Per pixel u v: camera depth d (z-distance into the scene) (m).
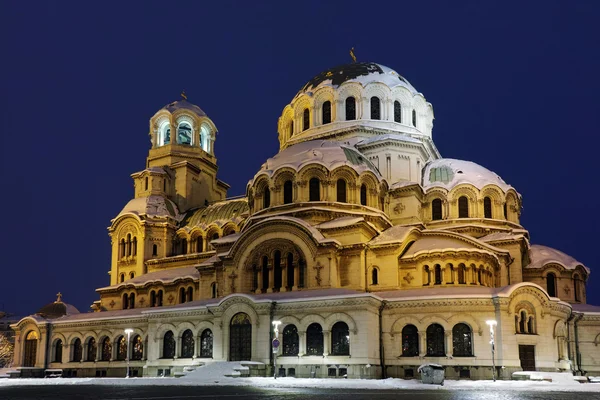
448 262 67.19
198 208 105.69
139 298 89.69
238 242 73.31
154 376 69.88
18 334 86.25
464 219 81.44
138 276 94.50
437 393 39.62
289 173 76.81
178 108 114.00
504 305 59.50
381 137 86.31
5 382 56.97
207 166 114.50
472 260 67.69
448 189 83.31
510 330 59.12
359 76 93.56
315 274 68.62
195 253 97.56
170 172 109.12
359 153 82.06
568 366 63.53
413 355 61.12
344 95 92.25
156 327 71.62
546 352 60.34
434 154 97.94
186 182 108.00
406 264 68.94
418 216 81.81
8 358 121.56
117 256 102.44
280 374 62.34
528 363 59.81
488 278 69.88
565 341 64.94
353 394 37.72
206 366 61.72
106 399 32.72
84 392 40.03
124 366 75.06
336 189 75.94
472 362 58.75
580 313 70.31
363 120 90.56
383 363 61.84
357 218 71.38
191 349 68.88
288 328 63.84
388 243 69.12
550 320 61.66
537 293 61.22
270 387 46.09
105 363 76.75
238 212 98.94
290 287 70.19
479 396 36.62
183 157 111.12
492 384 50.50
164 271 92.94
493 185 83.25
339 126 91.12
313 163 75.88
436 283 67.31
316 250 68.88
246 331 65.12
